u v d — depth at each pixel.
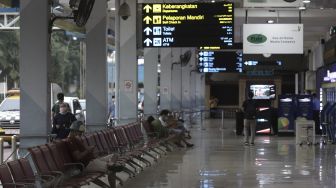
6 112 22.78
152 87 24.95
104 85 15.98
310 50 38.41
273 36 22.69
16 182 8.07
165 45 19.80
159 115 23.02
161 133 19.53
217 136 28.28
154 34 19.83
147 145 16.66
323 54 31.44
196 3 19.83
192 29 19.81
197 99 46.34
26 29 11.57
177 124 22.39
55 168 9.87
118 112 20.00
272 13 25.66
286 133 27.95
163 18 19.84
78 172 10.62
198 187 12.34
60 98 15.77
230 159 17.81
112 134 14.27
